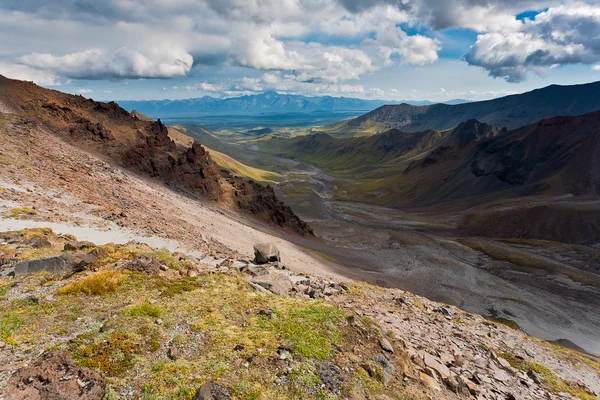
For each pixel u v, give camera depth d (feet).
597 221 487.61
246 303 53.31
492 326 100.27
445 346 63.98
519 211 551.59
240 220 310.86
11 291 46.50
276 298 58.54
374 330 50.93
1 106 236.22
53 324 39.40
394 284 264.72
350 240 467.93
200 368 35.96
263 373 36.96
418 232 555.28
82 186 135.64
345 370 40.32
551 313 257.34
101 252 64.13
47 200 102.99
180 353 38.09
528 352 84.53
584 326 241.35
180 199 246.68
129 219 114.42
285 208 449.48
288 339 44.14
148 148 315.58
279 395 34.27
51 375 28.50
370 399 37.14
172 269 63.62
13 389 25.98
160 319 43.86
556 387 63.93
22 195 98.53
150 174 293.23
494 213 569.23
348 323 50.67
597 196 600.39
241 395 33.06
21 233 71.31
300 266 184.75
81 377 30.32
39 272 53.78
